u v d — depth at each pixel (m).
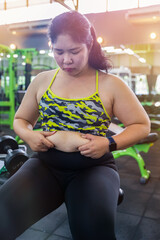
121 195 0.93
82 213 0.69
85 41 0.75
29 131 0.86
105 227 0.67
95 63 0.86
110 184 0.76
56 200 0.83
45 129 0.87
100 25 4.94
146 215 1.73
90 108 0.80
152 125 3.50
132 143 0.82
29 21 5.21
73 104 0.81
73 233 0.71
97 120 0.81
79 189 0.74
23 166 0.88
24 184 0.78
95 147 0.76
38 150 0.84
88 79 0.85
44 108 0.85
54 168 0.85
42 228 1.54
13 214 0.72
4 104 5.34
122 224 1.61
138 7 4.65
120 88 0.84
